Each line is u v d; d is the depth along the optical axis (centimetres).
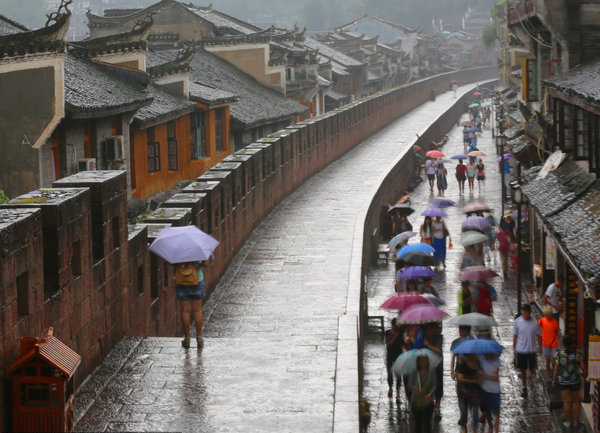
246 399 2327
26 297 2080
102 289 2633
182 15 11056
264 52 11044
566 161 4594
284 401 2317
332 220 5794
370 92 19188
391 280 6084
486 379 3042
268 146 6078
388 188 8438
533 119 6500
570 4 5291
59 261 2284
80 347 2434
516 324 3662
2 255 1927
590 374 2678
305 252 4803
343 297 3828
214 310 3700
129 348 2733
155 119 6606
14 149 4844
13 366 1959
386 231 7475
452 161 13275
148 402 2302
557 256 4284
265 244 5047
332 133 9631
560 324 4125
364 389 3828
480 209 6162
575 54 5322
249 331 3400
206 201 4066
